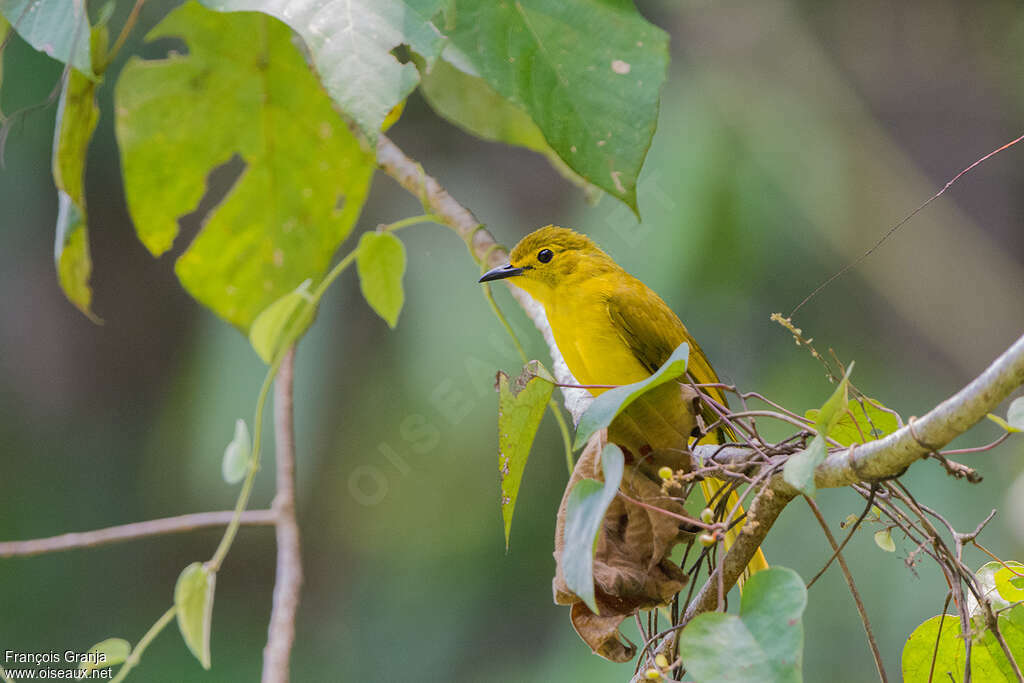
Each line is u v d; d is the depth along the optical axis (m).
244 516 6.74
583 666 9.94
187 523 6.69
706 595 4.15
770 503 4.10
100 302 14.81
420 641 11.95
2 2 4.86
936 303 13.79
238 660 13.72
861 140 13.43
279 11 4.20
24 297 14.25
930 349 13.66
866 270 13.32
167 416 12.74
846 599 9.41
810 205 11.67
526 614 11.74
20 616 13.14
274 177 7.04
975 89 14.70
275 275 7.27
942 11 14.57
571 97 4.52
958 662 4.61
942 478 9.66
